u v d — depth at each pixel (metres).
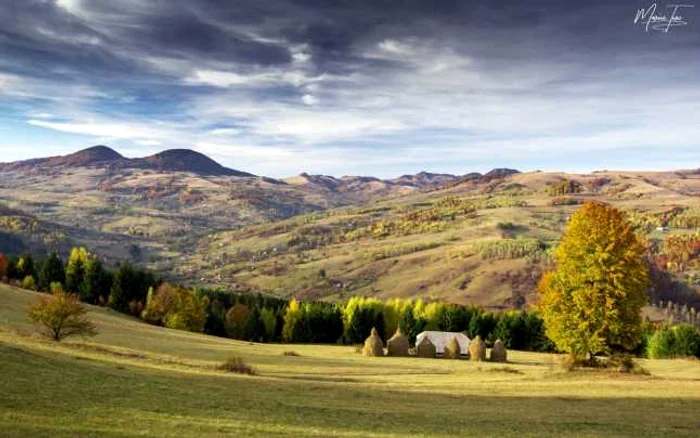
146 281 158.50
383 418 30.75
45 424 23.34
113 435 22.52
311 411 31.69
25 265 159.75
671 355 120.69
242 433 24.62
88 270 153.62
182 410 29.03
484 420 30.84
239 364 52.19
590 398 38.28
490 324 155.75
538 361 106.06
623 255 48.78
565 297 50.94
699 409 34.50
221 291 195.38
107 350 54.19
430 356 112.44
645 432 28.11
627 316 49.19
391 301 174.88
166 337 100.75
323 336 158.38
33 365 35.19
